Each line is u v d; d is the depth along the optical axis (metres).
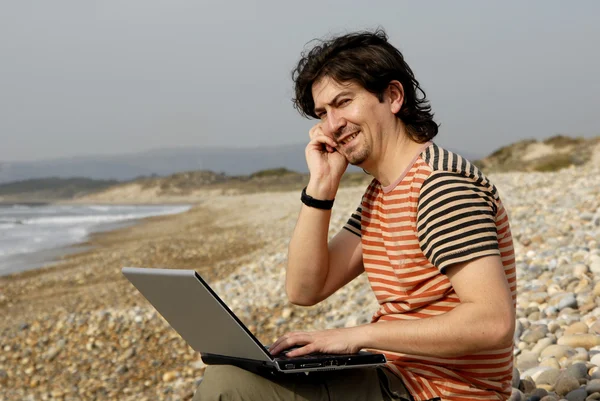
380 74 2.35
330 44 2.43
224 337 2.22
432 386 2.33
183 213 54.12
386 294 2.46
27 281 16.19
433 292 2.30
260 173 135.00
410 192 2.27
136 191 164.88
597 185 15.20
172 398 6.36
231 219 34.75
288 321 8.32
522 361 4.44
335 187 2.68
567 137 56.72
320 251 2.70
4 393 7.51
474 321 2.04
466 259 2.07
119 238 30.16
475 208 2.11
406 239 2.30
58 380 7.75
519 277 7.05
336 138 2.45
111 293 12.84
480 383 2.34
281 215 30.00
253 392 2.19
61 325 9.72
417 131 2.36
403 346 2.18
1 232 38.44
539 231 9.60
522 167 52.16
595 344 4.45
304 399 2.23
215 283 12.34
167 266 16.50
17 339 9.44
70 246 27.00
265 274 12.10
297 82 2.53
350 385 2.28
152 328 8.98
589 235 8.20
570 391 3.66
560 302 5.49
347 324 7.05
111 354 8.33
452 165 2.21
